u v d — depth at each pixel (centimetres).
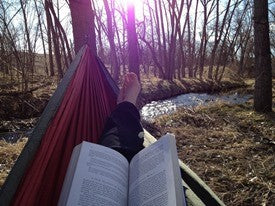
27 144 130
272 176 396
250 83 2080
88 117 211
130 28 752
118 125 196
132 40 756
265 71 767
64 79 187
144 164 148
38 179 128
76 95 194
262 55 760
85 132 200
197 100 1427
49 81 1644
